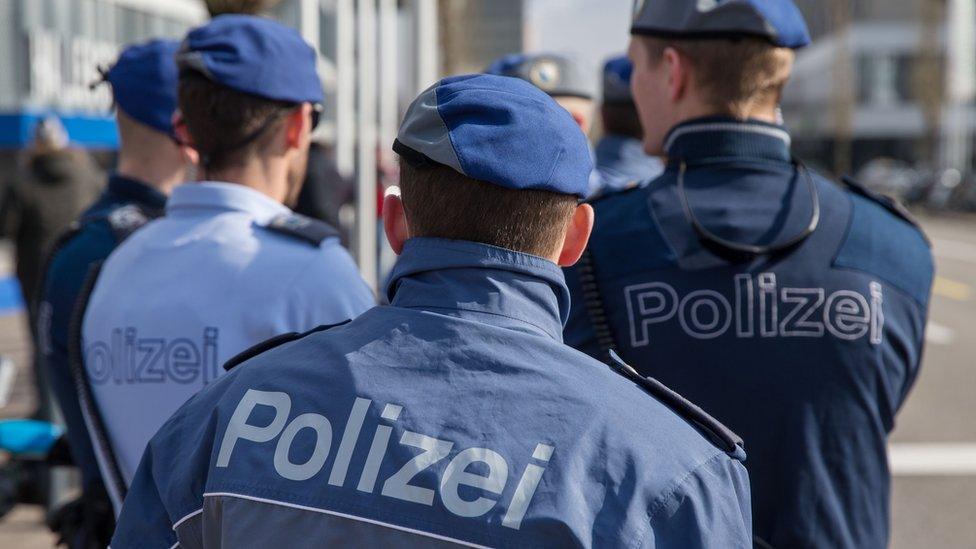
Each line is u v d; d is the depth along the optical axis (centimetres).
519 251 123
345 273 187
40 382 510
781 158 188
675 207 183
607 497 111
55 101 1659
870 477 178
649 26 192
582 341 183
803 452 175
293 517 115
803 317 177
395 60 643
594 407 116
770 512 177
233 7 254
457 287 122
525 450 113
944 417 719
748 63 185
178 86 194
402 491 113
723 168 186
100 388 191
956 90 4859
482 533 110
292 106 194
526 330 121
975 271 1806
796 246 179
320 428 118
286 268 183
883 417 182
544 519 109
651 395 123
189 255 186
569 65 402
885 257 182
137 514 128
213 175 193
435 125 122
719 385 177
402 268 126
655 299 179
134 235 198
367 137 574
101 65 236
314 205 441
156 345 183
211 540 122
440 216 123
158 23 1916
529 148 119
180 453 127
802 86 6156
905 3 5641
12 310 1243
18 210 603
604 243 184
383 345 122
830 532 175
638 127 412
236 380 127
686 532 111
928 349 1025
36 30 1623
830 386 176
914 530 497
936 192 3488
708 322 178
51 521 213
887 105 5712
